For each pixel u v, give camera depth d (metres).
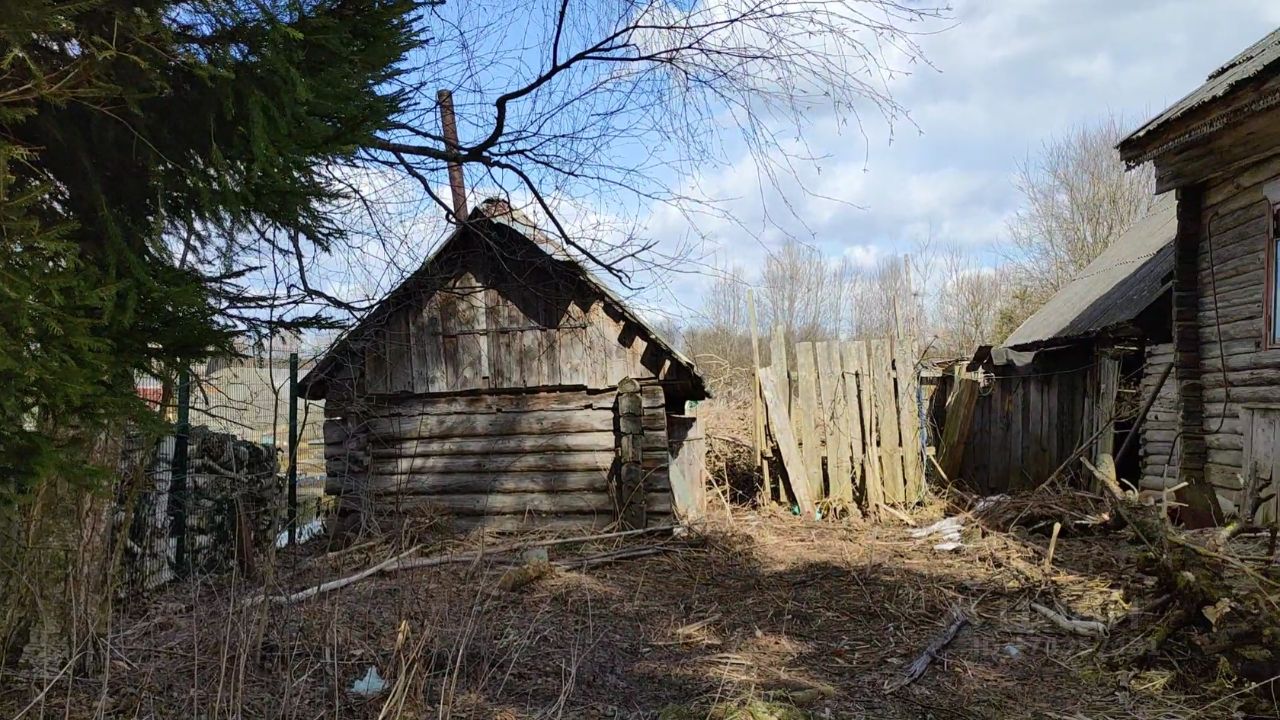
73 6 2.55
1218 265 7.74
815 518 10.12
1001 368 11.55
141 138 3.06
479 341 9.35
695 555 8.13
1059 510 8.35
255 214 3.65
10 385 2.45
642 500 8.84
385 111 4.07
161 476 6.35
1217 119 6.91
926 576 7.04
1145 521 5.59
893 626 5.77
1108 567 6.68
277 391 4.70
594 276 8.84
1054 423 10.92
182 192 3.32
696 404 12.63
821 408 10.74
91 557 3.97
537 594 6.55
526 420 9.28
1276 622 4.21
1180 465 8.01
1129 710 4.22
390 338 9.07
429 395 9.42
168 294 2.95
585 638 5.44
